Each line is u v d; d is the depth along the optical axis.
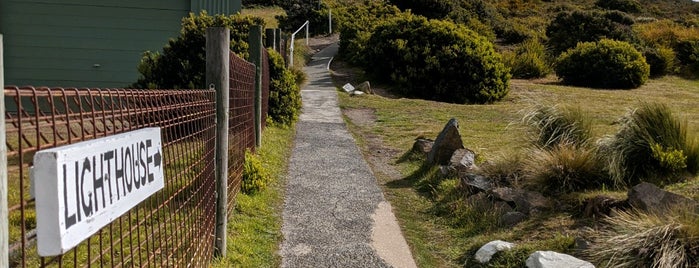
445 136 7.11
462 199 5.68
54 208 1.47
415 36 15.88
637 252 3.85
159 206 2.79
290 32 28.09
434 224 5.39
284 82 9.79
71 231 1.55
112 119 2.03
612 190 5.34
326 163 7.55
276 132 9.07
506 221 5.01
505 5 40.50
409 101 13.97
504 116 12.20
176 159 2.98
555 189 5.50
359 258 4.48
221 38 3.94
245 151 5.91
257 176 5.77
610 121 11.14
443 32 15.56
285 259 4.36
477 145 8.38
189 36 8.00
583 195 5.12
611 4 42.34
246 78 6.03
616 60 18.09
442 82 14.97
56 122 1.68
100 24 10.34
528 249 4.31
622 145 5.63
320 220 5.30
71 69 10.37
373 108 12.79
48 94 1.61
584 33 23.94
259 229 4.87
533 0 43.00
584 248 4.16
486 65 14.87
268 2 38.19
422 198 6.16
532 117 6.97
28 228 3.20
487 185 5.78
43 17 10.25
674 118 5.87
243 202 5.29
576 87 18.05
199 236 3.47
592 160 5.63
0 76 1.38
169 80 7.97
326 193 6.18
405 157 8.05
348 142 9.06
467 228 5.12
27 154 1.57
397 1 26.77
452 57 14.91
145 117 2.48
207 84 3.97
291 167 7.20
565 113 6.71
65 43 10.33
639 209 4.41
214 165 3.95
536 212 5.05
